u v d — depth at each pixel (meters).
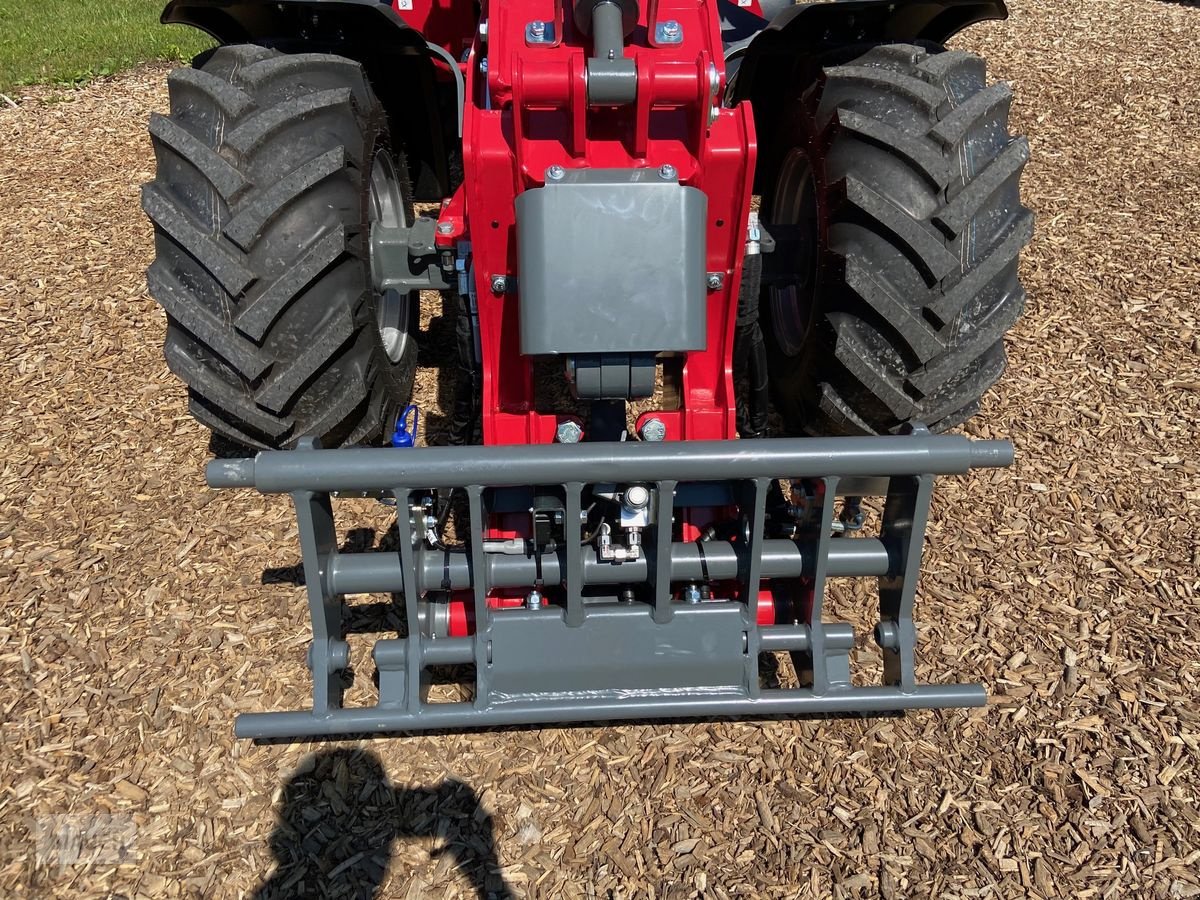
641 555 2.45
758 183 3.66
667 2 2.70
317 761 2.68
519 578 2.42
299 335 2.60
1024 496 3.58
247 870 2.43
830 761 2.67
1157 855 2.44
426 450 2.19
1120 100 6.92
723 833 2.50
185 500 3.59
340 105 2.71
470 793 2.60
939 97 2.56
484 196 2.46
